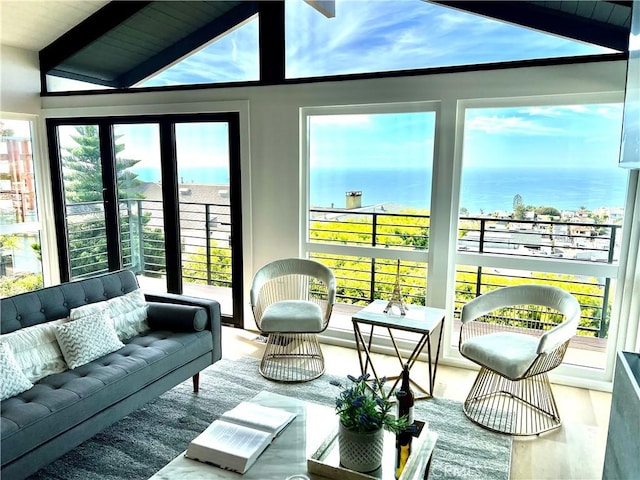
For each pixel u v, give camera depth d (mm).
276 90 3941
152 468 2373
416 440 1941
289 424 2094
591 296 3299
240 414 2117
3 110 4496
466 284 3625
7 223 4688
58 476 2305
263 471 1778
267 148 4062
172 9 4195
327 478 1759
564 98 3150
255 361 3691
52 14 4258
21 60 4621
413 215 3701
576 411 2992
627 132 2480
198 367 3066
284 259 3801
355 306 4047
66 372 2527
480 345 2869
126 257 4883
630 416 1786
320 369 3549
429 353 3068
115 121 4613
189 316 3076
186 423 2775
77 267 5090
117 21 4379
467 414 2912
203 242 4492
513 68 3203
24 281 4898
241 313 4422
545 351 2535
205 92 4199
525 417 2893
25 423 2016
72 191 4953
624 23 2934
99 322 2785
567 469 2420
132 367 2570
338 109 3814
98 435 2641
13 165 4707
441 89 3416
